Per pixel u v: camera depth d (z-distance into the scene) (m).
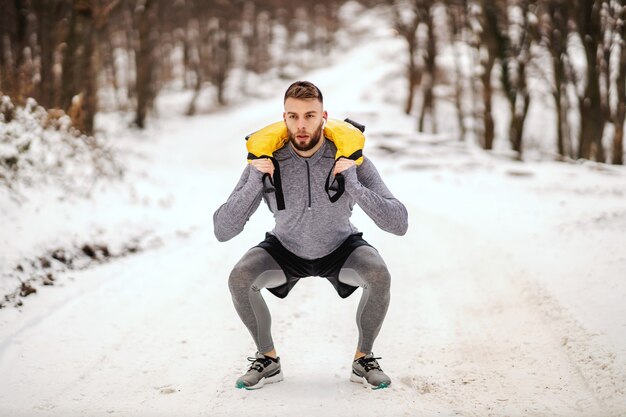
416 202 12.16
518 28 25.30
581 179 15.61
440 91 43.56
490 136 26.08
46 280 5.54
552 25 23.23
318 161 3.19
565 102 25.53
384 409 3.12
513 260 6.15
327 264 3.40
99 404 3.24
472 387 3.40
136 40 36.75
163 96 52.47
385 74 50.03
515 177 16.84
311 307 5.11
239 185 3.33
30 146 8.31
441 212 10.39
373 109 41.16
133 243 7.41
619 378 3.23
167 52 59.25
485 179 16.52
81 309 4.93
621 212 7.92
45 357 3.91
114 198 8.93
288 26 75.31
